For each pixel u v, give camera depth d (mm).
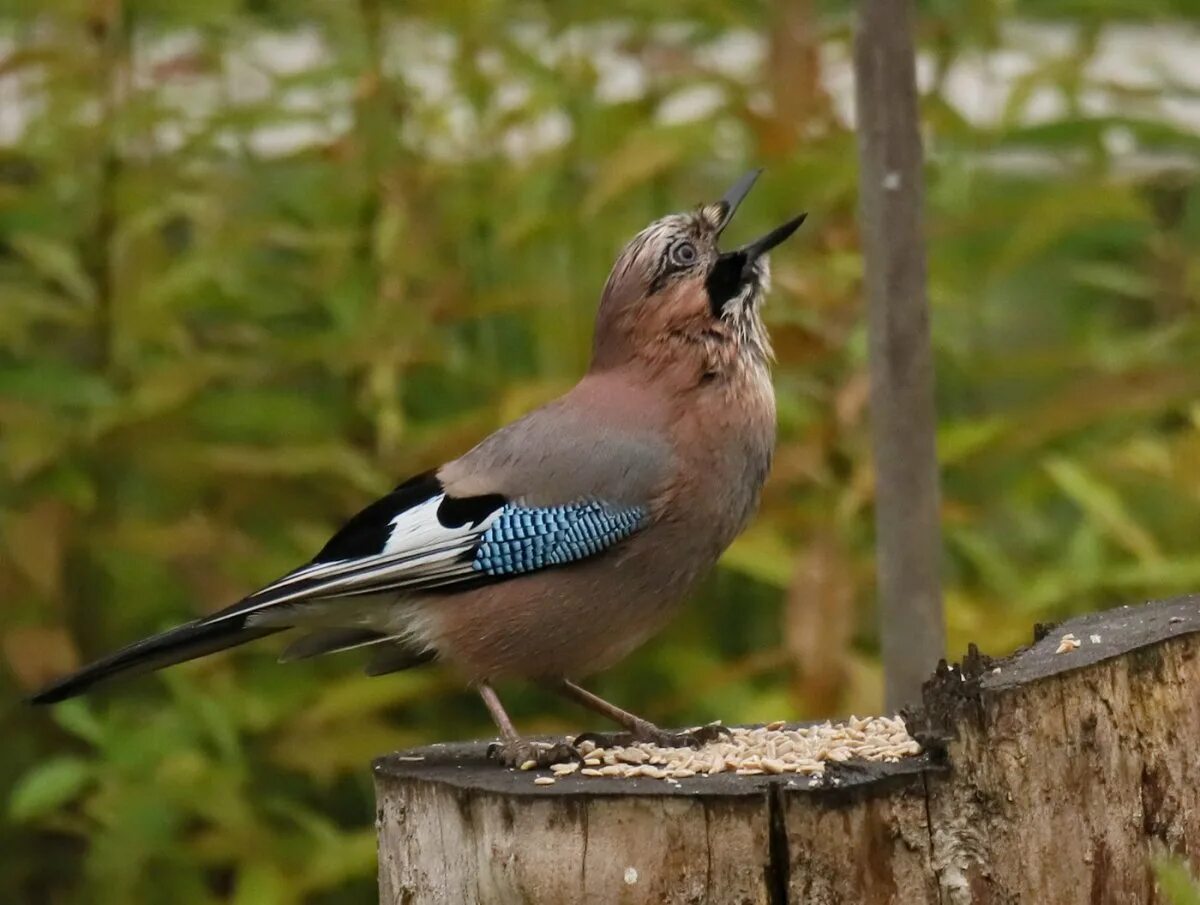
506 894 6703
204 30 11617
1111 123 11219
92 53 11125
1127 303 12273
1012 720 6609
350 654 11250
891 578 9227
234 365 10852
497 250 11438
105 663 8336
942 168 11312
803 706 9781
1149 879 6902
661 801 6492
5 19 11438
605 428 8602
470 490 8508
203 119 11266
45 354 11328
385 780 7301
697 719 10766
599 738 8195
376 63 11336
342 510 11047
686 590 8773
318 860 10188
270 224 11086
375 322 10898
